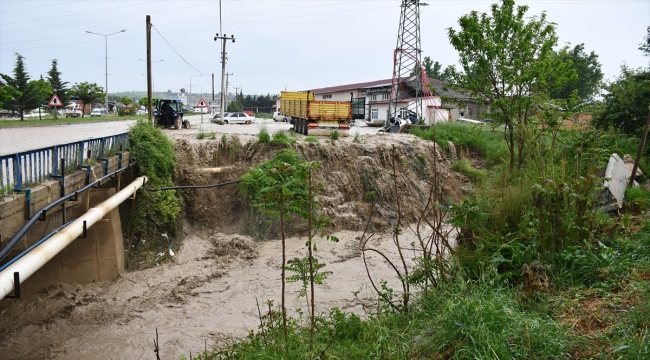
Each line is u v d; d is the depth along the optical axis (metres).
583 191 8.79
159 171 16.94
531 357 5.46
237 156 19.86
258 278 13.80
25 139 22.66
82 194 12.15
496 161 23.28
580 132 11.96
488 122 19.14
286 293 12.51
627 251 8.25
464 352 5.68
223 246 16.39
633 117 18.61
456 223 8.12
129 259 15.10
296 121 29.25
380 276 13.54
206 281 13.70
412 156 22.27
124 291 13.09
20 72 46.94
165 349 9.69
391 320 7.43
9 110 51.75
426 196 20.97
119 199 13.10
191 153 18.89
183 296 12.62
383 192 20.09
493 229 9.31
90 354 9.61
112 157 14.05
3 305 11.63
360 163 20.58
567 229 8.38
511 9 15.49
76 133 27.23
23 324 11.00
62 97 63.59
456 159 23.47
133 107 73.44
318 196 18.89
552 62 15.37
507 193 9.88
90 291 12.95
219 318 11.19
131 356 9.48
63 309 11.70
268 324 7.72
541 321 6.02
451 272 8.14
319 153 20.38
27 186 9.58
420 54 38.50
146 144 16.44
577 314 6.45
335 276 13.68
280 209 6.62
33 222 8.80
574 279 7.68
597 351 5.46
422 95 43.94
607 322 6.06
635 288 6.64
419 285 8.38
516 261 8.34
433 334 6.45
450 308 6.36
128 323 11.02
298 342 6.70
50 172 10.66
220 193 18.19
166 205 16.25
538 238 8.49
